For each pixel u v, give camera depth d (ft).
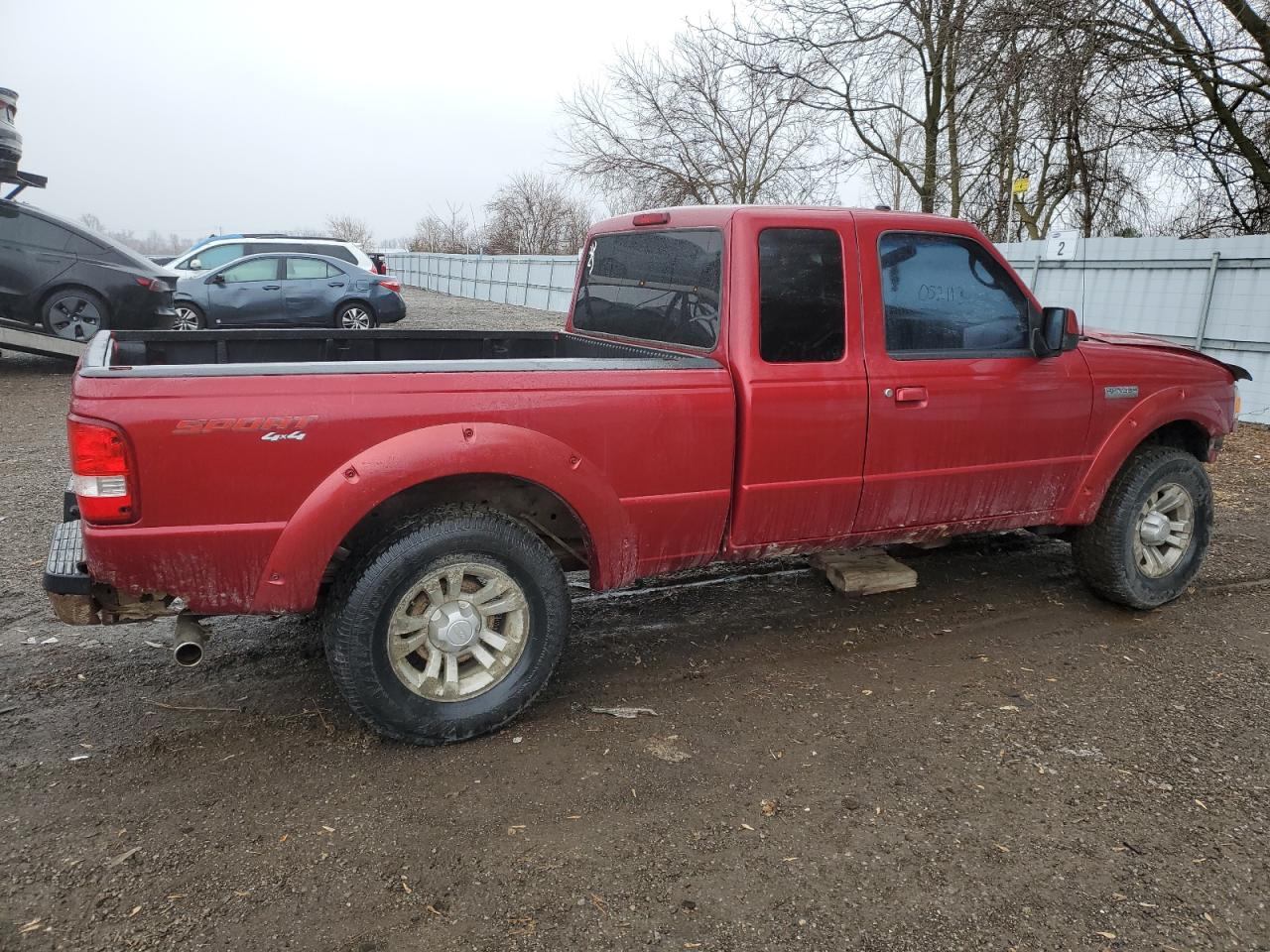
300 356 13.60
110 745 9.85
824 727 10.48
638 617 13.85
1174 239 32.53
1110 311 35.17
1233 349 30.99
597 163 83.30
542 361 9.96
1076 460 13.17
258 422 8.58
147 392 8.29
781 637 13.16
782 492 11.12
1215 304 31.35
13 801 8.73
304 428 8.74
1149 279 33.55
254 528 8.75
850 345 11.32
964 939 7.13
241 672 11.71
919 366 11.74
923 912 7.43
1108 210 48.03
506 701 10.08
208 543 8.65
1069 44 34.83
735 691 11.39
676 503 10.65
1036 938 7.16
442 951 6.91
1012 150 40.91
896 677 11.85
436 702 9.75
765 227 10.85
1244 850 8.32
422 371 9.29
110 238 36.14
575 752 9.87
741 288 10.71
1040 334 12.51
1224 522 19.56
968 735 10.33
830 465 11.32
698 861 8.04
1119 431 13.41
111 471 8.20
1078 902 7.58
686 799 8.98
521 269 83.25
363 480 8.91
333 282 47.37
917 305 11.84
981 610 14.32
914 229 11.78
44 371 37.86
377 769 9.47
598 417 9.95
